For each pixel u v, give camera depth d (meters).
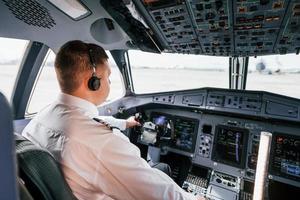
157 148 3.02
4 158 0.38
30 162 0.73
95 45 1.06
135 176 0.87
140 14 1.79
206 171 2.89
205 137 2.95
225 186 2.62
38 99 2.85
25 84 2.63
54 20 1.96
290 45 2.23
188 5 1.63
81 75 0.98
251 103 2.65
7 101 0.39
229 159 2.75
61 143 0.92
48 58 2.67
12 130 0.39
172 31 2.16
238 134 2.77
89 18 2.02
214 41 2.34
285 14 1.61
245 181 2.65
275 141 2.55
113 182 0.88
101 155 0.86
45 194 0.74
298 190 2.48
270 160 2.52
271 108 2.54
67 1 1.70
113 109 3.52
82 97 1.03
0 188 0.38
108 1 1.65
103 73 1.05
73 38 2.37
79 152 0.89
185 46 2.62
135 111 3.53
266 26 1.84
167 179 0.99
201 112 3.07
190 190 2.67
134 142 3.32
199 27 2.01
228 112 2.74
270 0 1.45
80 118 0.95
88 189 0.93
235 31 2.01
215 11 1.67
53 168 0.80
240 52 2.65
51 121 0.99
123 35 2.61
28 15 1.81
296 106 2.42
